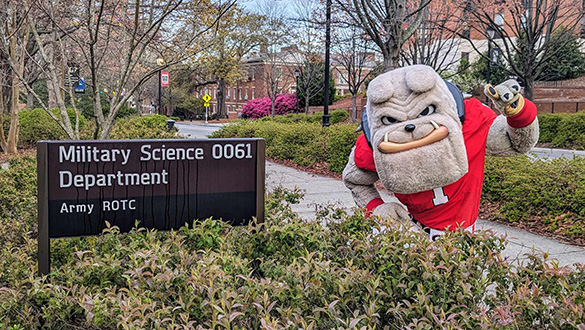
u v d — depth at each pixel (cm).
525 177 796
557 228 732
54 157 382
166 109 7650
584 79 3819
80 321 339
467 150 419
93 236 405
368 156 447
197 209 418
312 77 4088
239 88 7781
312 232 426
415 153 394
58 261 430
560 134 2180
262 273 411
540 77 3138
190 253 405
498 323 266
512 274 319
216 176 420
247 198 429
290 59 5156
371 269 344
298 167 1491
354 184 483
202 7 722
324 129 1552
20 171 806
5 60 1477
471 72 3525
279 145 1661
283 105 4959
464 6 1471
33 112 2234
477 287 311
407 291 307
